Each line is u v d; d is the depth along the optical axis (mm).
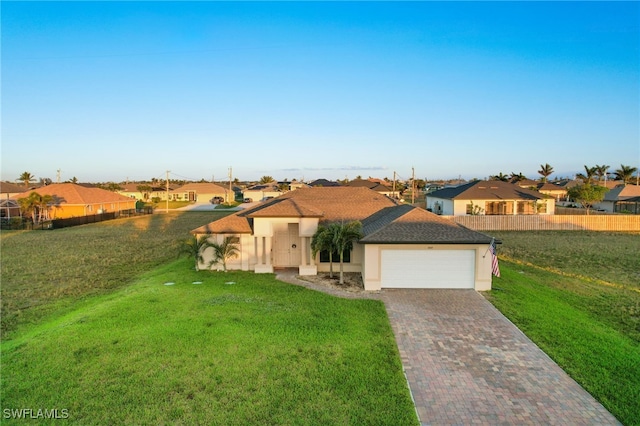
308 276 20234
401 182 115062
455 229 18422
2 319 14484
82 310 14789
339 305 15102
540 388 9266
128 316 13336
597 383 9461
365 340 11688
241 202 92188
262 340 11508
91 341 11297
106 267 23719
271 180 151375
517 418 8117
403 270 17953
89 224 48562
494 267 17547
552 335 12312
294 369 9859
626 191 58938
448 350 11289
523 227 40250
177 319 13094
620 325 13727
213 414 8039
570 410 8406
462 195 48344
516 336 12273
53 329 12453
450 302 15820
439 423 7945
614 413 8281
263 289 17500
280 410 8188
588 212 51531
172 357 10398
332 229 19188
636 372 10008
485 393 9047
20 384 9102
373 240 17594
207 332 11984
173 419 7895
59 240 34812
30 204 46906
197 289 17312
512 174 115812
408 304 15547
